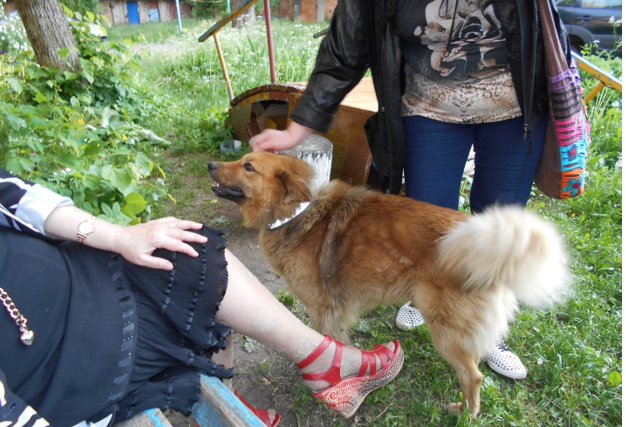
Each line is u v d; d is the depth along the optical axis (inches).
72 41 231.5
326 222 91.6
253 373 94.7
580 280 117.4
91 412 45.4
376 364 77.7
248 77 348.2
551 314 107.3
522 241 66.2
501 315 77.8
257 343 102.9
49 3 216.5
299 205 91.4
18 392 42.8
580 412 85.5
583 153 83.7
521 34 72.0
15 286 43.5
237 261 62.1
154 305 52.9
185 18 1042.7
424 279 79.0
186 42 443.8
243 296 59.9
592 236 139.5
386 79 82.8
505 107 79.8
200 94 316.2
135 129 207.0
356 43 84.4
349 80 88.8
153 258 52.3
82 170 113.3
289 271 93.8
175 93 320.5
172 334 54.1
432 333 80.4
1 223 47.9
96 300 49.1
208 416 52.7
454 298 76.3
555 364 91.1
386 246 82.9
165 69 380.5
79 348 45.6
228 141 208.2
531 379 92.9
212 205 163.6
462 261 70.8
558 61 75.1
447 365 96.3
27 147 112.7
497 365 93.4
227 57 375.6
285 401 88.8
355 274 86.4
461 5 73.5
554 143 82.4
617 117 209.3
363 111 150.9
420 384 92.2
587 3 308.0
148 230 53.6
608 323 103.6
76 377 44.7
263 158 95.0
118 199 127.6
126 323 49.1
